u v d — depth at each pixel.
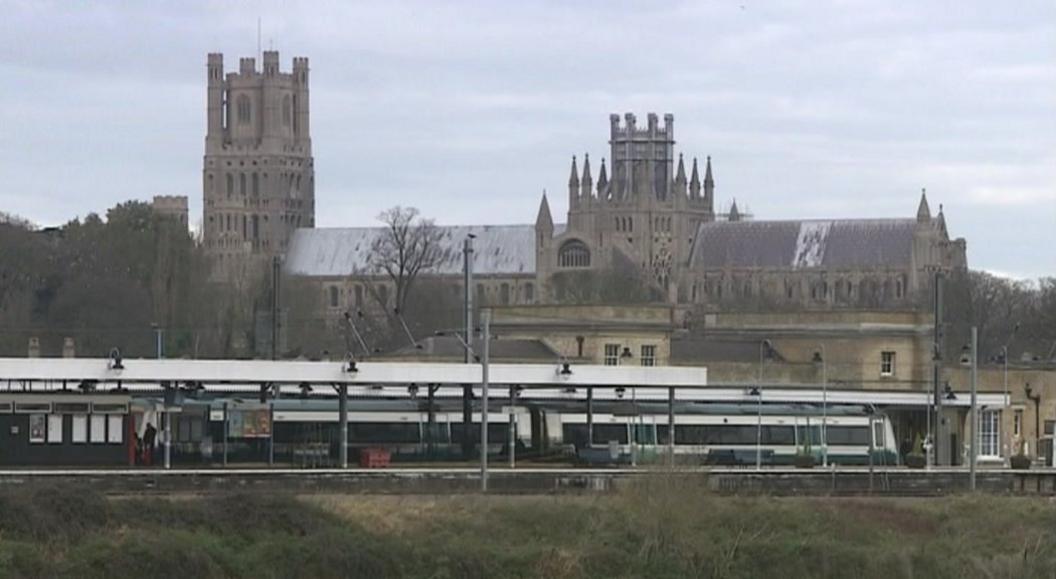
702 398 171.75
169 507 118.25
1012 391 195.25
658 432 164.38
